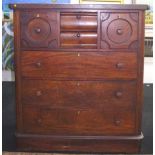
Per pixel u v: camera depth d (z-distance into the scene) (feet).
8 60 16.20
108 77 7.90
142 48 7.75
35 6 7.56
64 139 8.10
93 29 7.72
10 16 15.56
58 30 7.70
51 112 8.14
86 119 8.12
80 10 7.55
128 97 8.00
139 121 8.11
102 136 8.11
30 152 8.17
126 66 7.83
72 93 8.02
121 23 7.63
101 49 7.75
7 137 9.12
